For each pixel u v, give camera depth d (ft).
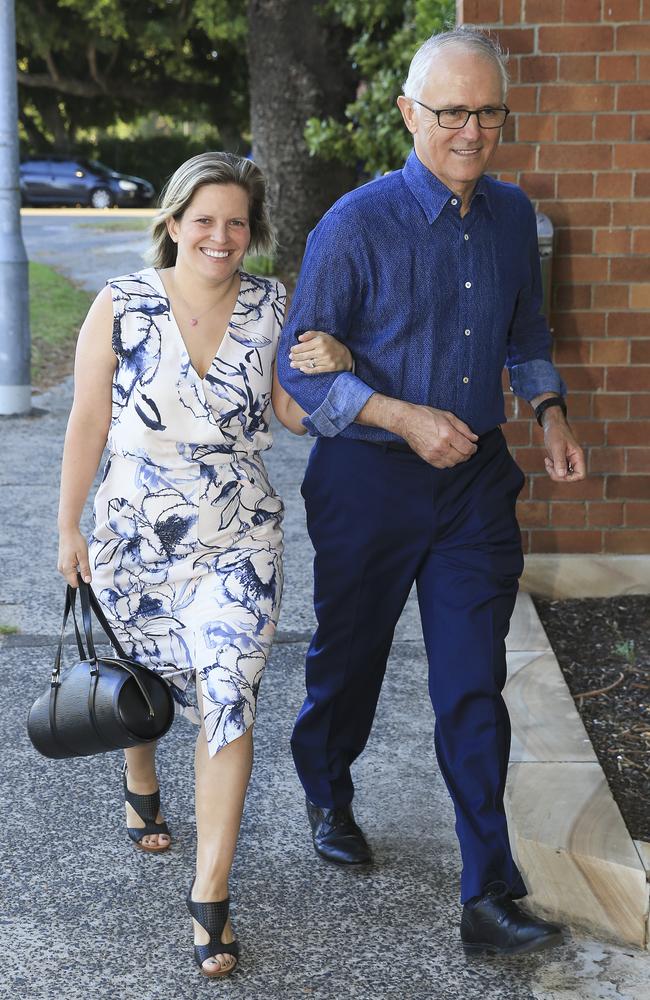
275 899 10.11
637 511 16.19
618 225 15.40
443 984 9.00
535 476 16.11
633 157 15.21
